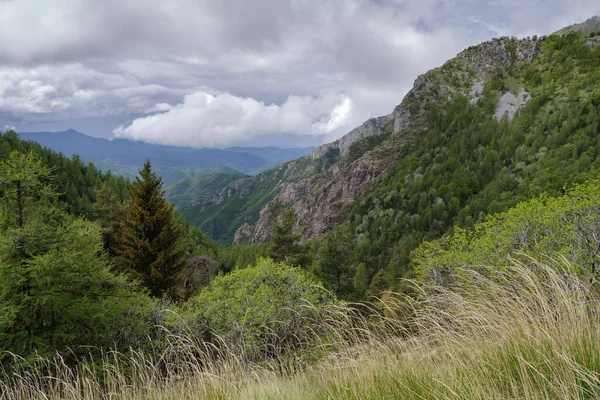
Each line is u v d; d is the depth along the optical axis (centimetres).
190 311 1330
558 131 11581
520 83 17125
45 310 1105
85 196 7238
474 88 18200
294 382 360
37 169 1332
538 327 243
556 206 1572
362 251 9175
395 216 10700
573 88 14000
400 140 16462
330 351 398
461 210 9294
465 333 298
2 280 1077
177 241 2755
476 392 205
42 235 1232
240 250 8162
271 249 3862
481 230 1897
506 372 221
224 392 327
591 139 10075
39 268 1087
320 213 14938
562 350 211
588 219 1291
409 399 231
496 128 13588
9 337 1004
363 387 268
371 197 12569
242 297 1236
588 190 1505
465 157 12388
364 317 404
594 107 11788
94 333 1240
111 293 1436
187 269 3672
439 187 10575
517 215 1697
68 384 378
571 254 1077
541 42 19450
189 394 334
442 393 219
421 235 9081
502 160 11531
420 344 321
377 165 14925
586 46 16912
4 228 1264
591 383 179
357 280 4400
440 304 341
